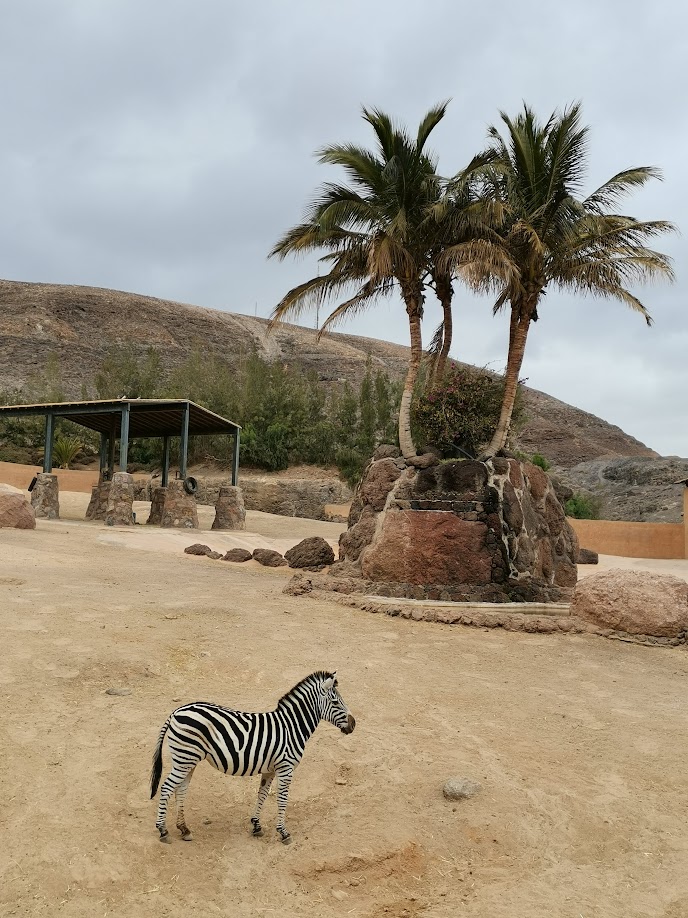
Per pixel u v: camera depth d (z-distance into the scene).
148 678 9.31
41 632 10.66
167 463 36.69
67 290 103.94
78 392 70.38
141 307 102.56
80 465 55.31
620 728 8.76
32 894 4.93
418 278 19.73
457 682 10.30
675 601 13.38
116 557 19.73
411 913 5.06
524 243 18.45
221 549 25.88
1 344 83.88
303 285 20.88
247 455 52.78
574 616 14.21
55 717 7.74
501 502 17.45
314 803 6.54
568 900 5.31
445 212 18.39
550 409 107.12
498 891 5.38
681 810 6.73
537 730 8.58
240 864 5.45
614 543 38.34
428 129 18.61
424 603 15.62
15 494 23.92
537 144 18.12
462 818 6.33
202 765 7.09
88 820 5.87
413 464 18.44
